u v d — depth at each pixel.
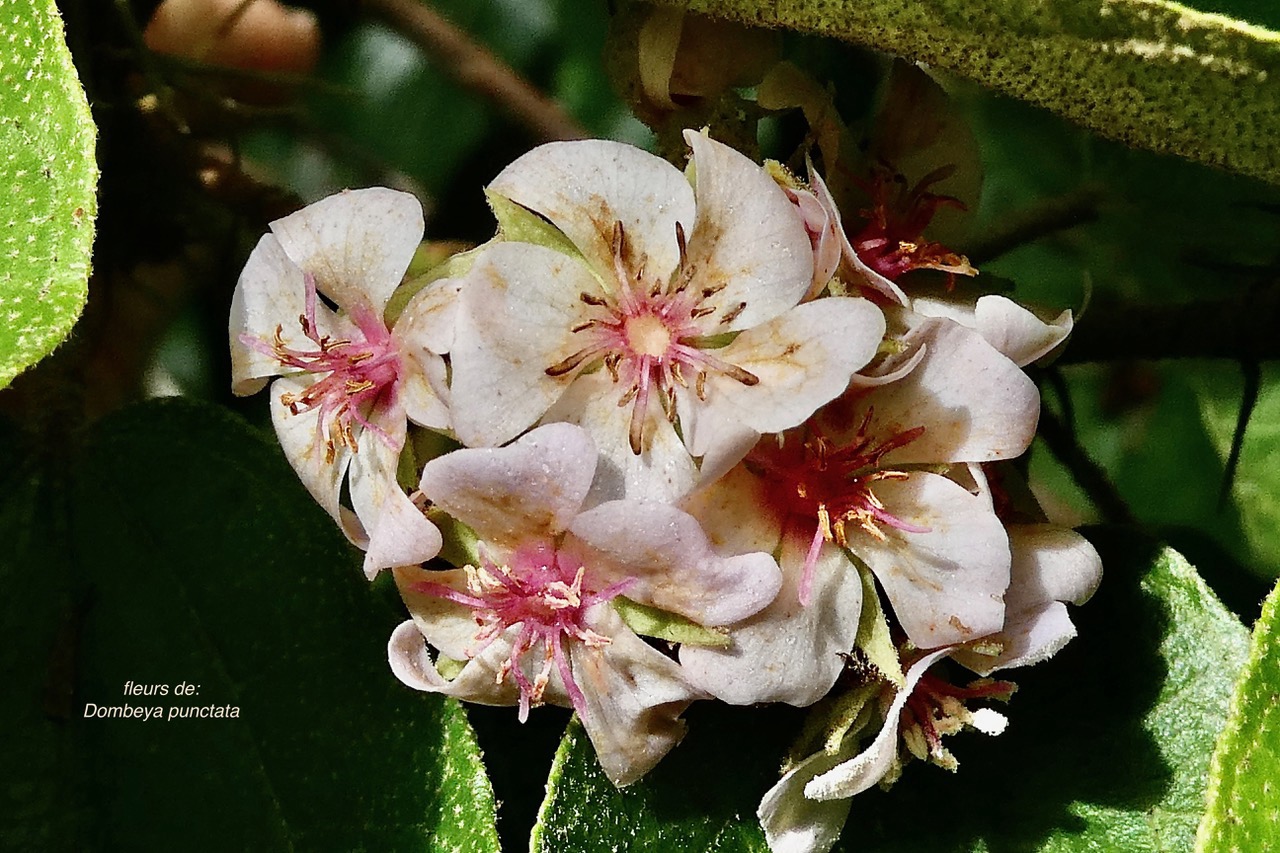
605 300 0.20
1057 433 0.24
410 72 0.30
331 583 0.22
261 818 0.21
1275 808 0.19
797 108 0.22
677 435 0.20
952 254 0.21
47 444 0.22
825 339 0.20
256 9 0.28
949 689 0.21
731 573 0.20
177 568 0.22
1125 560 0.22
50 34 0.20
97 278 0.24
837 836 0.21
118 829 0.21
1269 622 0.19
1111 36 0.19
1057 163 0.27
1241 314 0.24
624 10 0.22
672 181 0.20
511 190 0.20
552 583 0.20
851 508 0.20
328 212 0.20
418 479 0.20
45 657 0.22
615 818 0.21
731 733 0.21
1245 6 0.19
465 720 0.21
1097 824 0.21
